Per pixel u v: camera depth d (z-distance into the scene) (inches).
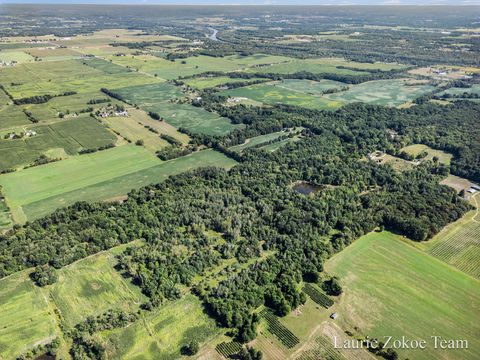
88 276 5511.8
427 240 6284.5
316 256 5777.6
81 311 4987.7
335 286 5211.6
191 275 5403.5
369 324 4805.6
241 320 4726.9
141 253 5743.1
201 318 4864.7
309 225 6387.8
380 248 6107.3
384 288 5339.6
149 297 5162.4
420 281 5467.5
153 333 4680.1
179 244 6077.8
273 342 4569.4
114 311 4916.3
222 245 5994.1
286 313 4864.7
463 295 5246.1
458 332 4722.0
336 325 4785.9
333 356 4407.0
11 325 4808.1
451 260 5866.1
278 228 6427.2
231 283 5231.3
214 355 4424.2
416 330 4736.7
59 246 5915.4
